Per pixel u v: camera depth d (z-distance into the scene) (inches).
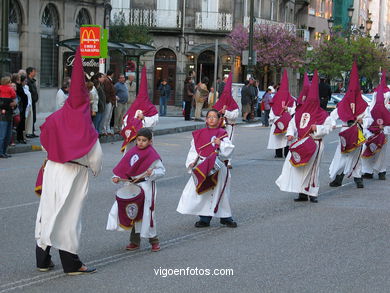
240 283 301.7
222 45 1868.8
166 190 545.0
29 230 395.9
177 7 1870.1
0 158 703.7
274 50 1812.3
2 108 697.0
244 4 1957.4
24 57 1196.5
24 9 1181.7
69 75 1051.9
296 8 2488.9
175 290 290.0
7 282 296.7
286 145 782.5
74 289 288.0
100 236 386.9
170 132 1068.5
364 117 572.4
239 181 606.9
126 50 1170.6
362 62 2212.1
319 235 400.5
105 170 641.0
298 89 2529.5
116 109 921.5
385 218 454.9
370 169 641.0
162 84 1384.1
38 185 311.6
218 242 379.2
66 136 299.6
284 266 331.3
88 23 1413.6
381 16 5059.1
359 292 292.7
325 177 649.6
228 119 674.8
